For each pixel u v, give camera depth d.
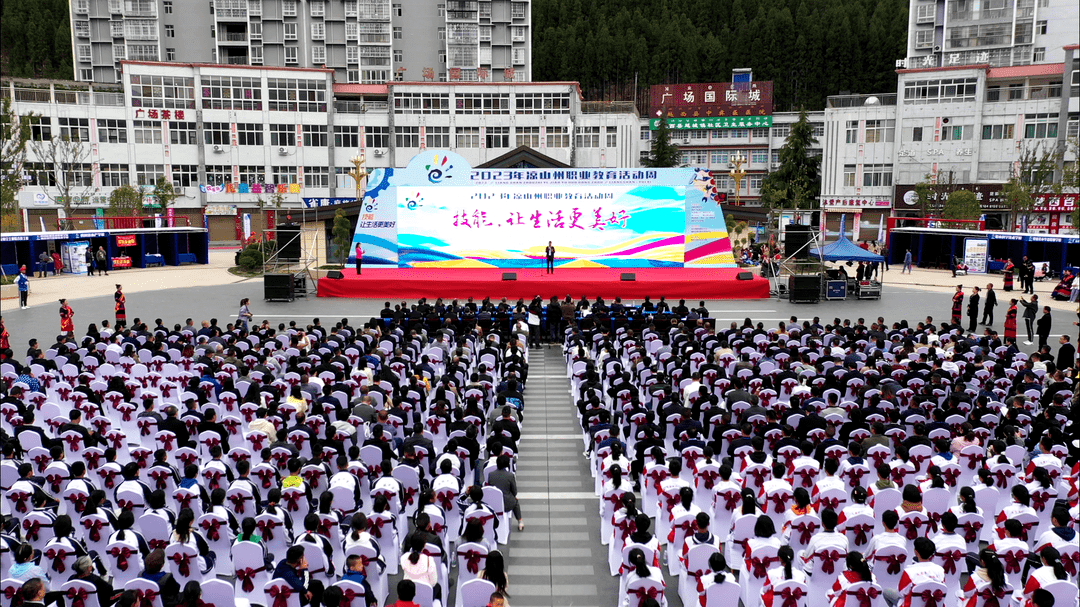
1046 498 11.20
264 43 95.56
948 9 83.94
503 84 82.25
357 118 82.94
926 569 8.09
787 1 123.88
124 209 71.38
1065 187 65.12
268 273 36.78
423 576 8.84
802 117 80.62
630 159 83.06
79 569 8.35
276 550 10.24
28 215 73.31
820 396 16.36
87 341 20.94
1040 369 18.95
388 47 97.06
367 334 22.44
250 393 15.52
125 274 47.91
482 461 13.12
